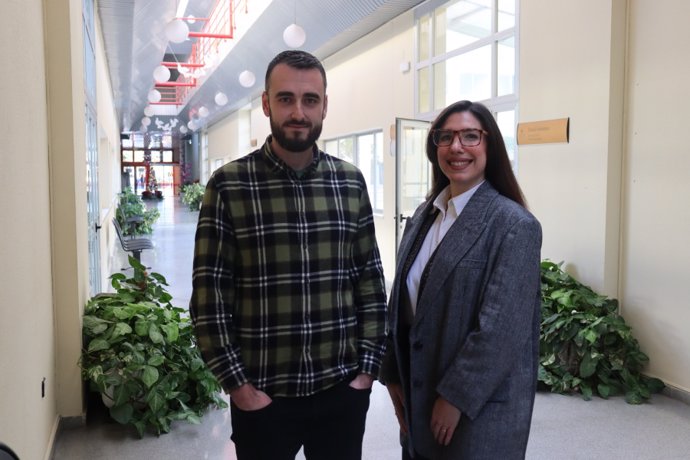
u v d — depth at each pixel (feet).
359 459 5.45
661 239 12.32
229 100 53.57
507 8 17.98
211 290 4.83
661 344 12.44
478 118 5.45
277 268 4.97
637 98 12.73
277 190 5.03
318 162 5.26
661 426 10.89
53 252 10.42
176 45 69.72
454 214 5.59
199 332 4.84
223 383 4.81
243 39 34.06
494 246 5.10
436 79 22.12
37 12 9.23
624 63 12.98
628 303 13.20
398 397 6.05
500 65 18.38
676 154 11.87
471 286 5.15
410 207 20.95
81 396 10.75
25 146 7.79
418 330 5.40
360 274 5.54
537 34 15.07
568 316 12.82
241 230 4.94
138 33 29.68
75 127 10.75
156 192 101.86
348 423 5.34
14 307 6.73
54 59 10.28
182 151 130.00
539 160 15.21
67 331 10.58
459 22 20.53
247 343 4.98
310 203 5.12
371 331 5.46
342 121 31.24
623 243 13.25
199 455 9.85
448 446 5.16
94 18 22.13
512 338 4.88
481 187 5.46
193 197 76.07
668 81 11.98
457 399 4.91
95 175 20.25
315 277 5.09
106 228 29.81
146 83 49.37
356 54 29.01
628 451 9.87
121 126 92.79
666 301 12.28
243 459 5.09
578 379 12.53
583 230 13.87
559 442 10.21
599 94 13.25
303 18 26.68
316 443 5.41
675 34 11.78
